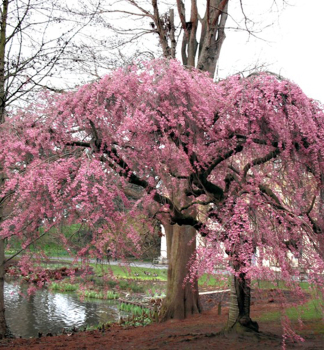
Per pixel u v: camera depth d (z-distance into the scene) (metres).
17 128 5.25
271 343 6.50
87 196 4.34
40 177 4.70
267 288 5.09
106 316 13.21
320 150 5.24
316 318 8.59
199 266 4.47
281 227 4.93
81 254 5.15
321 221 5.45
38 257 6.05
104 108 5.02
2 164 5.63
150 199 5.29
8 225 5.22
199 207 6.60
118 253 5.43
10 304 14.73
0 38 8.83
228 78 5.61
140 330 9.52
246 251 4.52
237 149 5.59
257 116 4.95
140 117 4.64
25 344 8.16
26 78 7.91
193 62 11.72
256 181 5.13
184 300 10.95
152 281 18.34
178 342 7.15
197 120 5.06
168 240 11.75
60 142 5.16
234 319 7.21
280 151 5.32
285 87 5.13
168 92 4.76
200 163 5.33
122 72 5.03
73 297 16.25
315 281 4.50
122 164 5.19
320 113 5.39
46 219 5.24
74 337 8.98
